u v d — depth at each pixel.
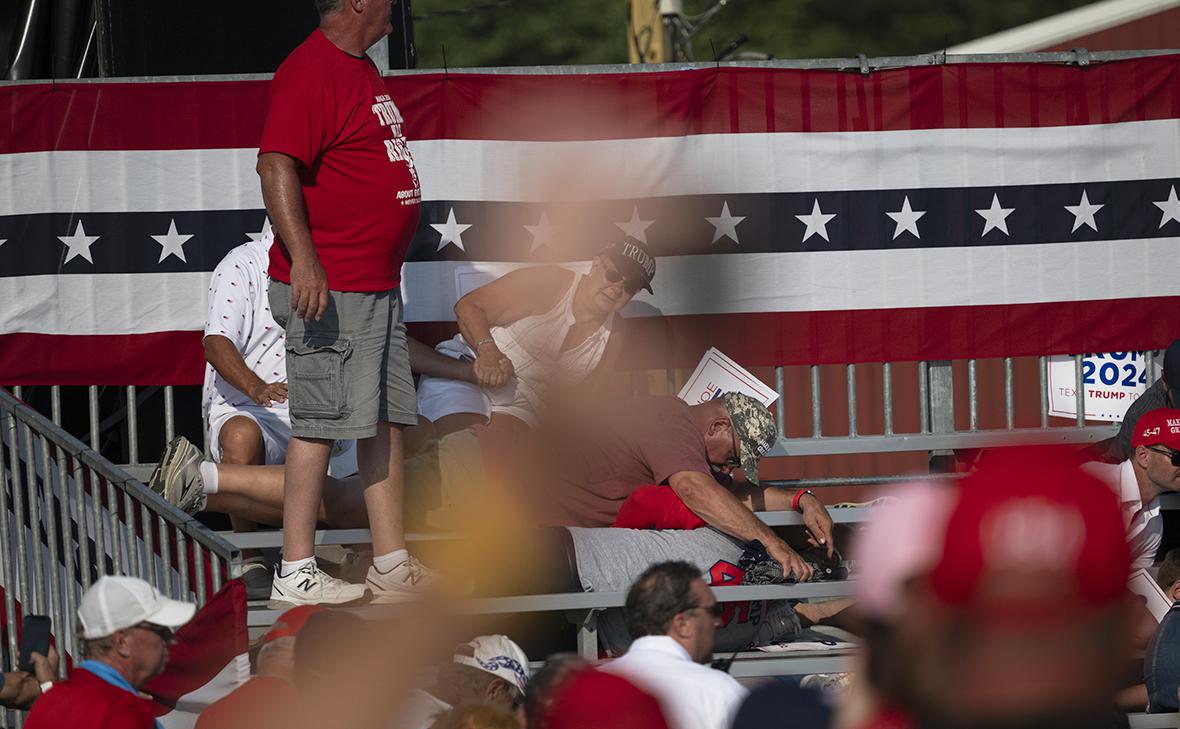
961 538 4.19
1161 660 18.39
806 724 7.04
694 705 14.15
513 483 19.14
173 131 21.98
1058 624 4.12
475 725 13.18
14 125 21.72
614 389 22.39
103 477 19.81
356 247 16.95
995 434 22.55
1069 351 22.98
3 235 21.77
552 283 20.92
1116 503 4.15
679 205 22.38
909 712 4.38
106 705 14.72
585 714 9.71
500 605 18.23
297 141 16.38
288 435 20.38
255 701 15.05
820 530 19.75
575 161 22.30
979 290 22.80
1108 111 22.89
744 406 19.97
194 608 15.51
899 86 22.59
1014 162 22.78
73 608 18.69
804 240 22.53
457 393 21.00
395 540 17.64
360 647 15.55
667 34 48.06
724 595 18.48
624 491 19.38
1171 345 21.39
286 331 17.22
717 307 22.47
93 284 21.91
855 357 22.64
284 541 17.45
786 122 22.47
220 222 22.08
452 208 22.20
